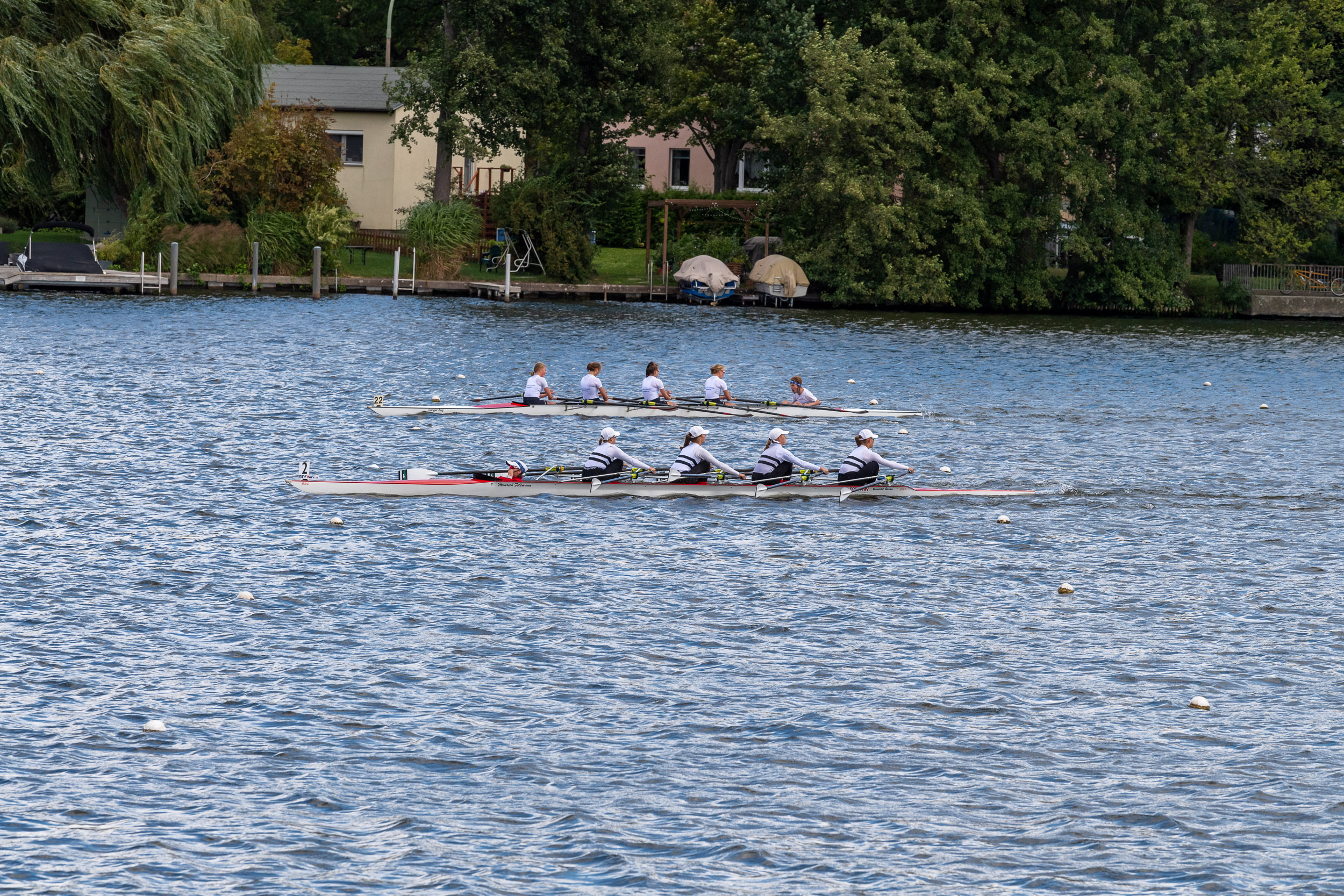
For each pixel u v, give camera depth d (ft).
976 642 230.48
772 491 345.31
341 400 475.72
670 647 223.92
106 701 192.54
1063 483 369.50
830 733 189.26
